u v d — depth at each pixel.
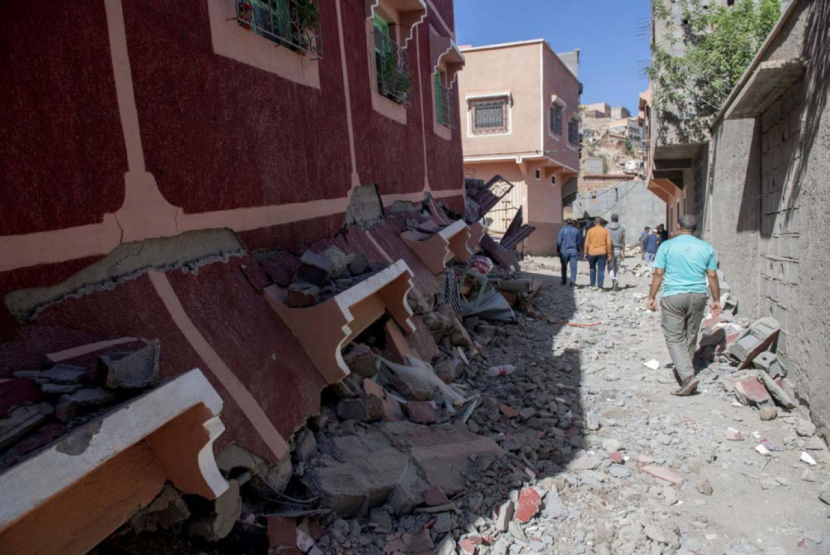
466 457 3.90
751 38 9.56
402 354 5.12
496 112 20.92
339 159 5.73
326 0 5.47
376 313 5.02
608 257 12.01
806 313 4.67
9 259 2.23
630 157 52.31
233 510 2.67
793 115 5.23
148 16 3.01
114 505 2.11
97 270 2.68
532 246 22.09
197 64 3.43
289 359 3.65
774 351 5.73
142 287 2.88
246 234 3.97
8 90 2.23
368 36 6.73
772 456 4.30
